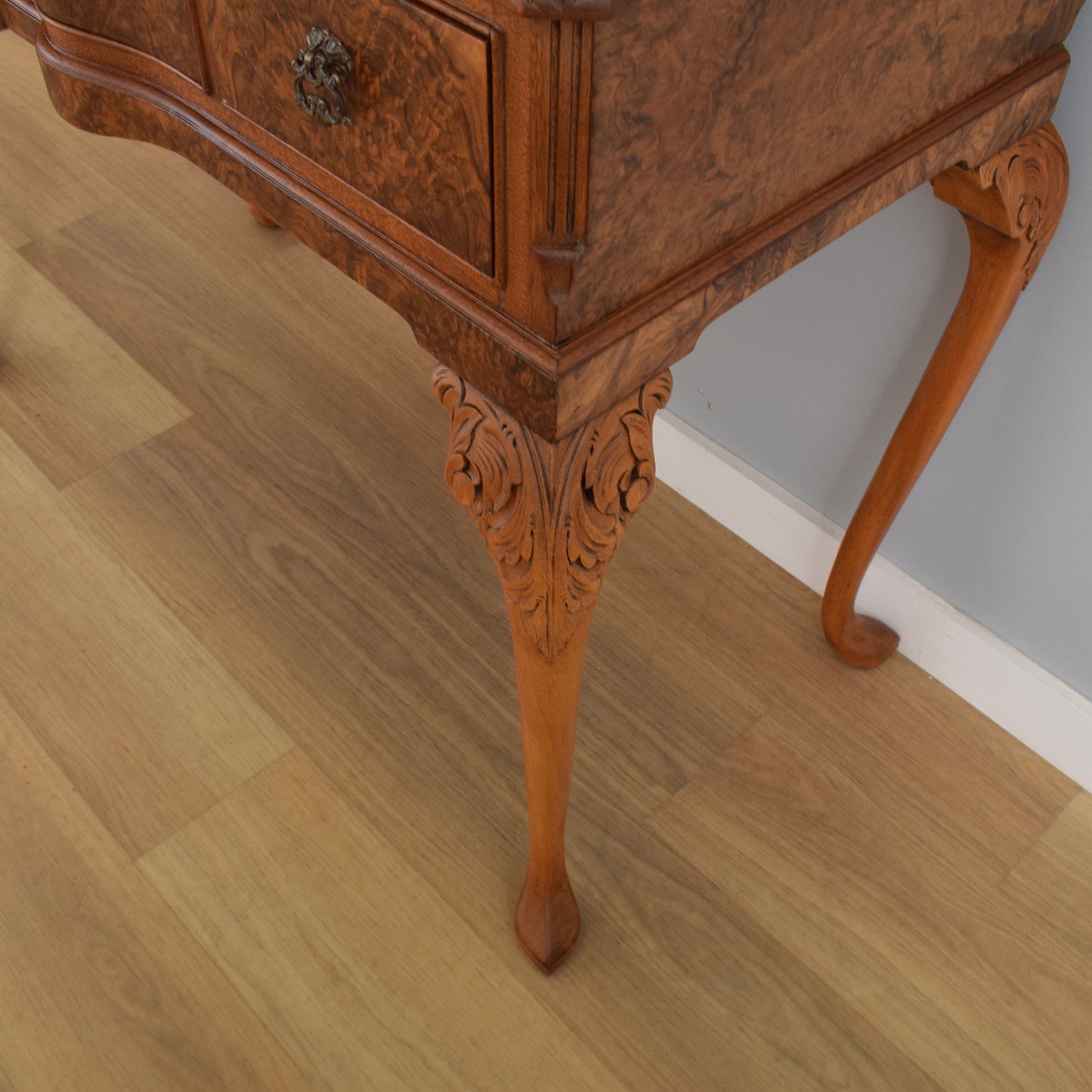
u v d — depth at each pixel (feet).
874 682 3.56
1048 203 2.48
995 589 3.31
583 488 1.90
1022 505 3.10
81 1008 2.84
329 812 3.22
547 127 1.48
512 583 2.03
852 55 1.80
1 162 5.21
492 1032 2.83
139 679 3.49
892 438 3.04
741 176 1.77
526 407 1.77
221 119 2.16
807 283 3.22
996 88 2.20
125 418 4.21
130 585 3.72
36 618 3.63
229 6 1.90
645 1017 2.86
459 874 3.11
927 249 2.90
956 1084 2.76
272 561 3.80
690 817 3.23
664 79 1.52
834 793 3.29
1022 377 2.92
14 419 4.20
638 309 1.75
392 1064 2.77
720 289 1.85
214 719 3.41
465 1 1.46
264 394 4.32
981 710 3.49
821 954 2.98
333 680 3.51
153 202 5.07
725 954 2.97
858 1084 2.76
